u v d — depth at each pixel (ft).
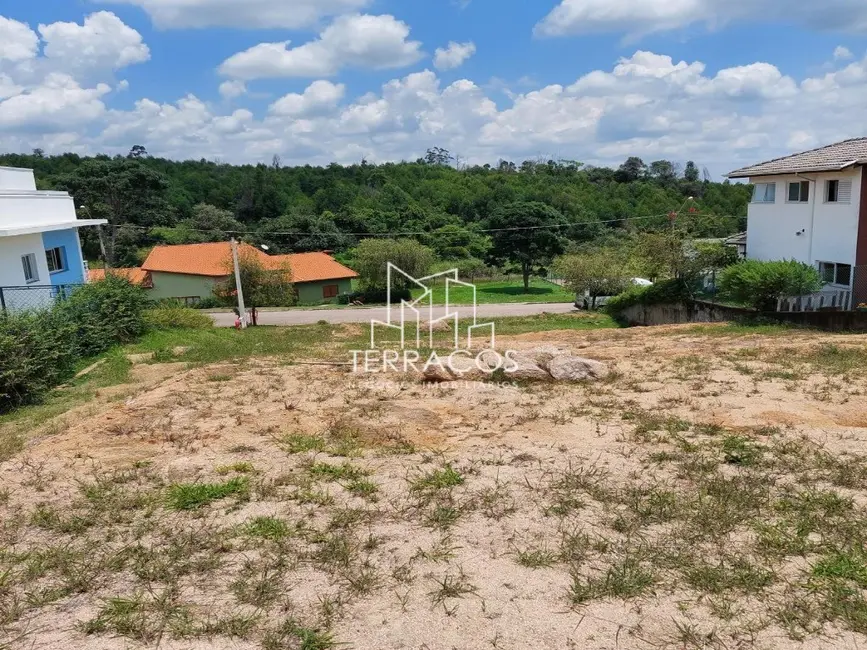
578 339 52.34
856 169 55.16
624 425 21.06
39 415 29.91
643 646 9.59
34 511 15.12
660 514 13.92
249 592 11.22
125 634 10.16
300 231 184.85
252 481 16.56
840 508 13.98
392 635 9.96
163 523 14.20
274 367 37.32
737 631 9.86
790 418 21.18
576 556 12.25
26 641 10.03
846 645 9.48
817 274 58.08
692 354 36.60
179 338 59.41
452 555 12.41
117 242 170.30
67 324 43.27
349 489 15.80
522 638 9.82
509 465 17.33
